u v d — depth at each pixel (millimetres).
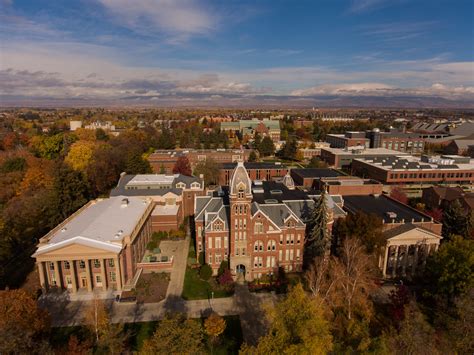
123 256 73438
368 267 69625
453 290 63438
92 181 136875
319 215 75500
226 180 161125
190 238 97938
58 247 68062
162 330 43062
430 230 81625
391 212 89062
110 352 48844
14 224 85938
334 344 44781
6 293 51281
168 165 169125
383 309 66500
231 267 75812
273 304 67188
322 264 66750
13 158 141500
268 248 77250
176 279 76438
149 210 97875
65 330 59656
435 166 152000
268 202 83875
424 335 47500
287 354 38844
